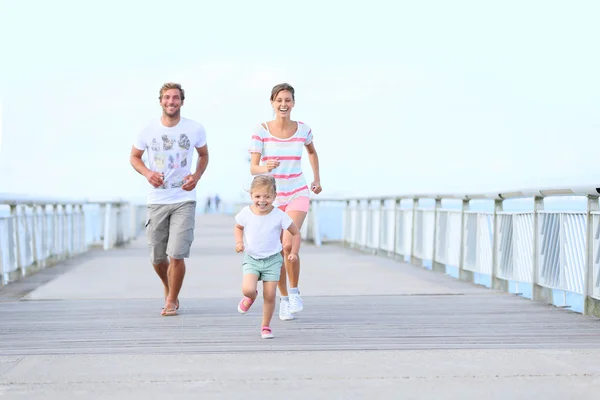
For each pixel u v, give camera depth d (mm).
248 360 9141
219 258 27875
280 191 12906
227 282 19406
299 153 12906
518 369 8656
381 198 27562
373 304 14734
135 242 40719
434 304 14734
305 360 9133
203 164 13656
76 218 29812
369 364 8906
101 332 11367
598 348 9945
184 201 13320
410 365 8859
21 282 19375
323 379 8188
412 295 16281
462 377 8273
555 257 14539
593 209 13078
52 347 10102
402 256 25969
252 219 11148
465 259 19703
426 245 23359
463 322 12406
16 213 19953
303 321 12508
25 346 10188
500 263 17422
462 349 9852
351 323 12297
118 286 18453
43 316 13094
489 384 7977
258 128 12922
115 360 9141
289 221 11203
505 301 15227
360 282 19234
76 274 21609
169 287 13203
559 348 9961
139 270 22938
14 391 7711
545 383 8023
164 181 13305
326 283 19000
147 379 8195
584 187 12570
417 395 7551
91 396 7523
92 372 8508
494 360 9133
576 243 13641
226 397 7473
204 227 58281
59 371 8555
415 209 24516
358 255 28906
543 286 15008
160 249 13617
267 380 8148
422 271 22328
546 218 14945
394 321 12508
